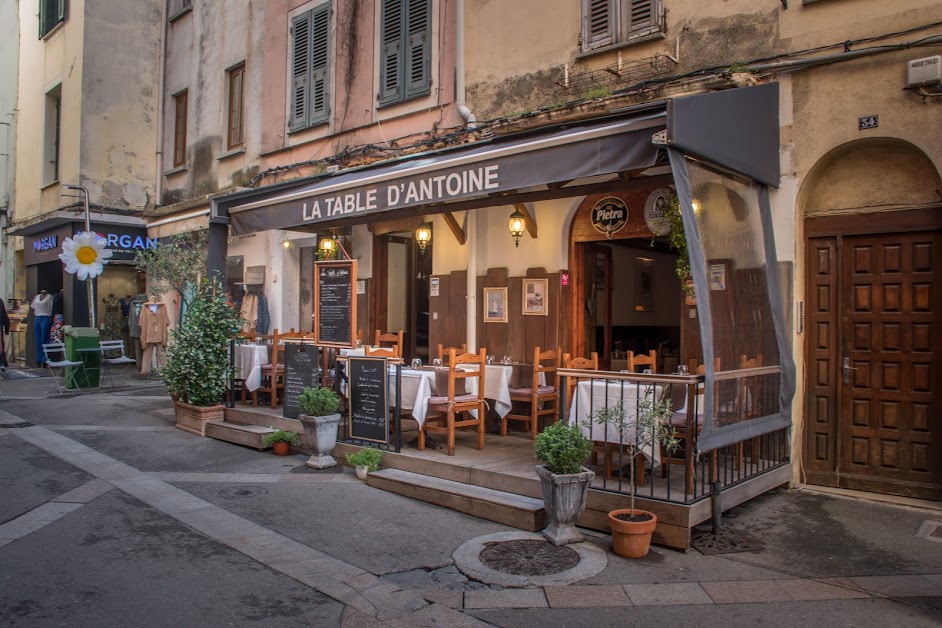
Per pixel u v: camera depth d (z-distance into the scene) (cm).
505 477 608
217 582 456
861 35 616
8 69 2045
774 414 617
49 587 445
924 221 609
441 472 659
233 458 795
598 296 923
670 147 504
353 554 506
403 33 1022
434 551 511
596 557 495
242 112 1345
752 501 618
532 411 773
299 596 436
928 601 426
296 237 1230
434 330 993
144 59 1666
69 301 1653
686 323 718
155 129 1677
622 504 534
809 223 667
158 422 1022
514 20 884
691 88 696
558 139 579
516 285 891
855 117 620
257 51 1298
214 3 1427
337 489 670
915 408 616
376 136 1061
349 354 810
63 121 1673
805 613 411
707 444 507
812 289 666
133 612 411
